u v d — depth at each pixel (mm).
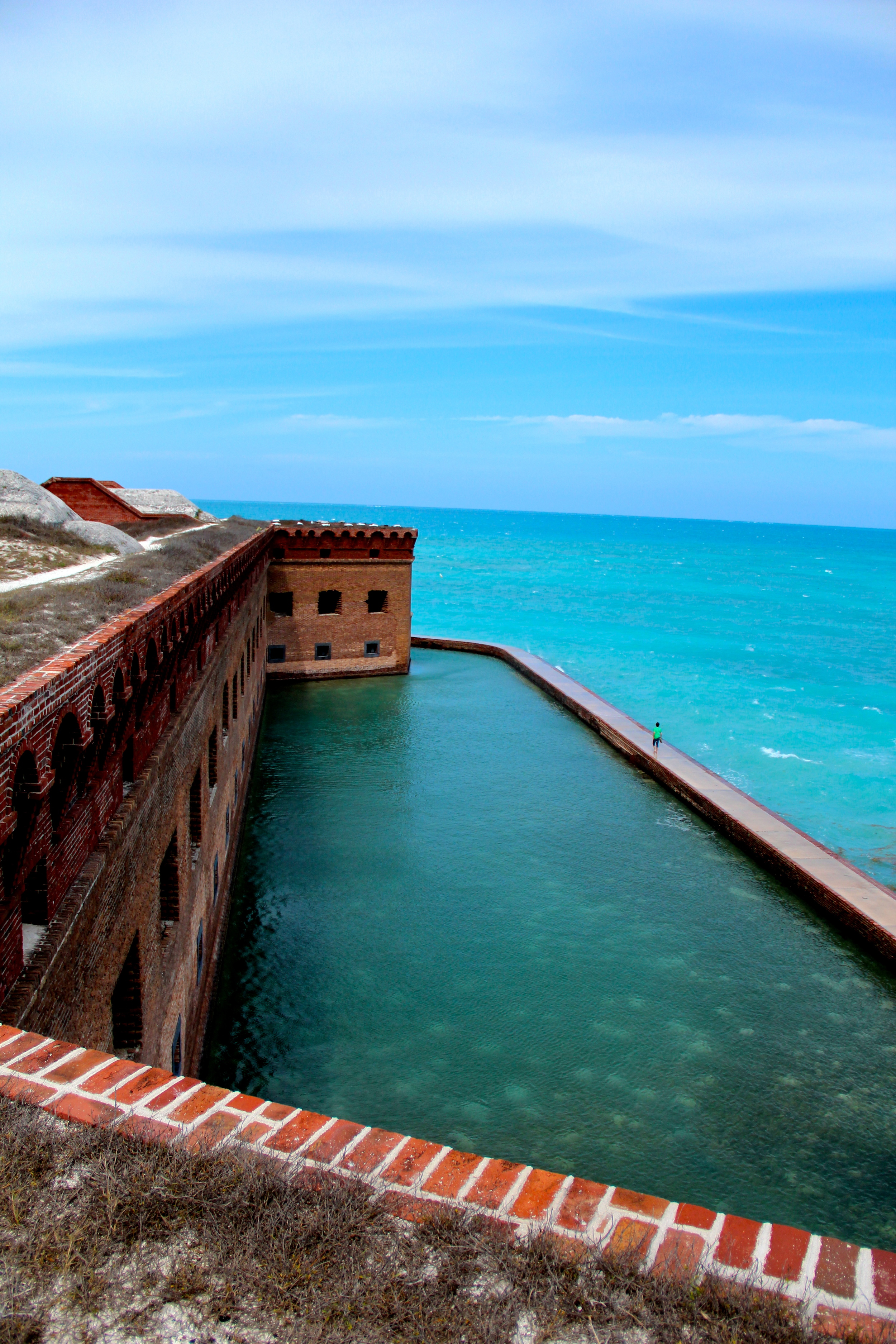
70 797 6508
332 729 36938
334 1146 3912
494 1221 3557
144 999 9227
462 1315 3188
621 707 51281
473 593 115562
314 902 21203
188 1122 3953
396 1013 16891
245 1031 16172
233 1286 3273
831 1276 3379
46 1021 5625
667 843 26438
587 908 21797
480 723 39000
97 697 7309
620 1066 15664
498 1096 14734
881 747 43344
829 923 21703
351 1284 3287
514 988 17938
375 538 45406
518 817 27766
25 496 17703
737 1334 3123
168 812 10805
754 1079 15508
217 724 17250
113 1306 3166
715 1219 3654
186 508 38188
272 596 44750
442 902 21578
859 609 105312
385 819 26938
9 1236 3369
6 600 9312
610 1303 3262
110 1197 3484
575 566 168125
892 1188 13188
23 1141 3707
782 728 47000
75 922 6344
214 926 16719
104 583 11273
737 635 81938
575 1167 13273
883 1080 15703
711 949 20094
